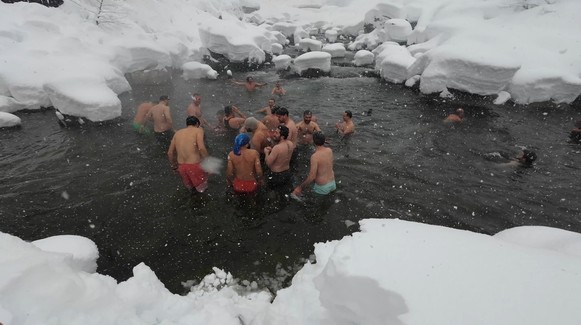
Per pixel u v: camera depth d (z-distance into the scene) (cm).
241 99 942
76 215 452
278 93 980
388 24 1656
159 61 1055
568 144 686
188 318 237
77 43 923
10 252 220
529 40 1048
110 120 734
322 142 475
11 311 175
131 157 595
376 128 751
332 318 195
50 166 566
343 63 1443
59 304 189
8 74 763
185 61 1204
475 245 227
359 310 185
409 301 181
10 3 970
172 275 366
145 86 1027
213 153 613
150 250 399
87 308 197
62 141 650
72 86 715
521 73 924
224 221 447
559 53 970
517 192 516
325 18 2477
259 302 316
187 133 488
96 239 412
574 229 437
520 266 203
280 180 513
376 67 1270
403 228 251
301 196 496
